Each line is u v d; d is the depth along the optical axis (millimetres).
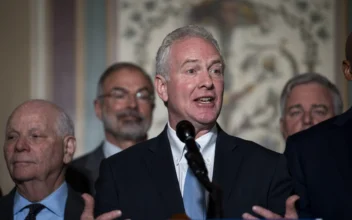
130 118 6227
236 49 7543
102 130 7402
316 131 4211
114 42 7512
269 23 7578
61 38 7477
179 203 3787
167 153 3988
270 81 7539
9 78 7387
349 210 3902
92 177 5980
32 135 4434
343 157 4035
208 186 3277
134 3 7562
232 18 7566
